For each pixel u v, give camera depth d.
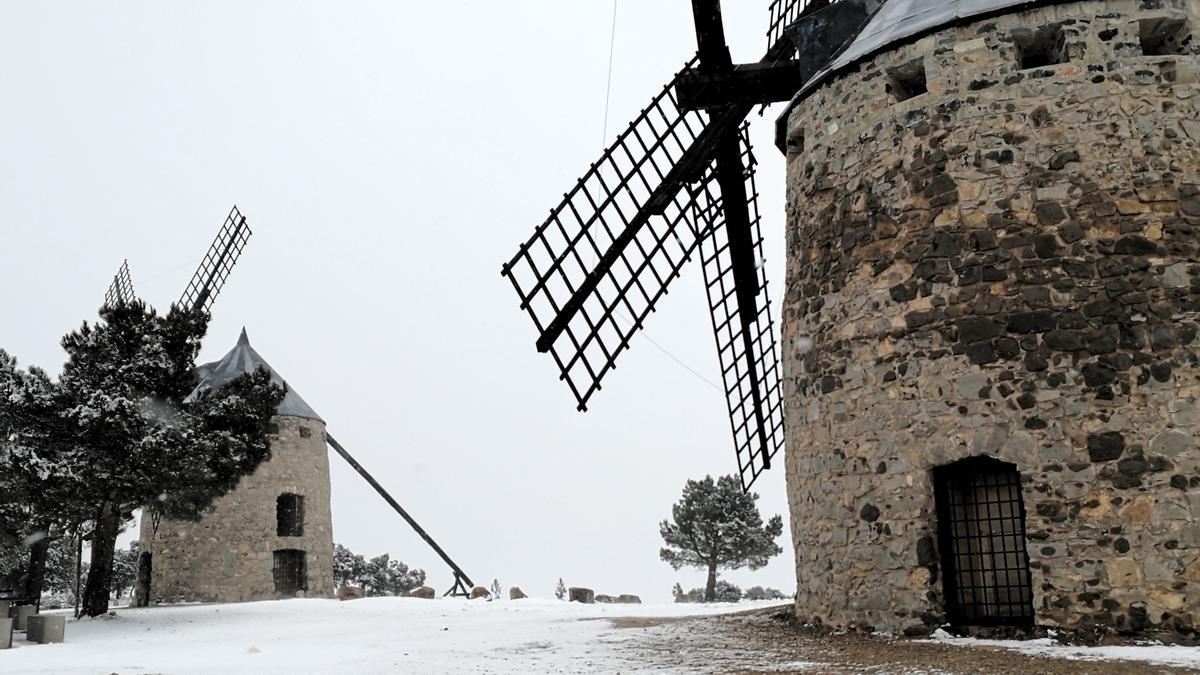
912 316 12.73
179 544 33.97
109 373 22.36
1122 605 11.04
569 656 11.98
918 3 14.07
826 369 13.67
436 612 23.30
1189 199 11.90
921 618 12.03
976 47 12.97
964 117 12.84
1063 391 11.70
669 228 17.06
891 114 13.45
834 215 13.93
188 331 23.75
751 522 40.19
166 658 14.41
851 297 13.44
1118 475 11.31
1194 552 10.93
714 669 10.44
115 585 45.47
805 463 14.02
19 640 19.22
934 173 12.91
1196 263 11.70
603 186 16.45
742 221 18.75
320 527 37.03
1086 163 12.16
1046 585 11.39
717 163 17.75
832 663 10.48
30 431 21.84
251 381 24.08
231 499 34.31
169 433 22.03
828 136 14.26
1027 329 11.98
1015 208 12.34
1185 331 11.50
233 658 13.92
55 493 21.20
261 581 34.31
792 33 16.12
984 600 12.13
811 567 13.73
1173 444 11.23
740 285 19.27
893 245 13.09
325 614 23.61
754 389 20.09
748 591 44.66
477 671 11.05
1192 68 12.27
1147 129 12.12
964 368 12.23
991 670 9.62
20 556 31.00
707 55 16.78
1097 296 11.79
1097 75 12.35
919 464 12.35
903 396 12.64
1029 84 12.59
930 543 12.14
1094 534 11.28
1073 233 12.03
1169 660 9.90
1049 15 12.71
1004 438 11.85
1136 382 11.48
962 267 12.48
